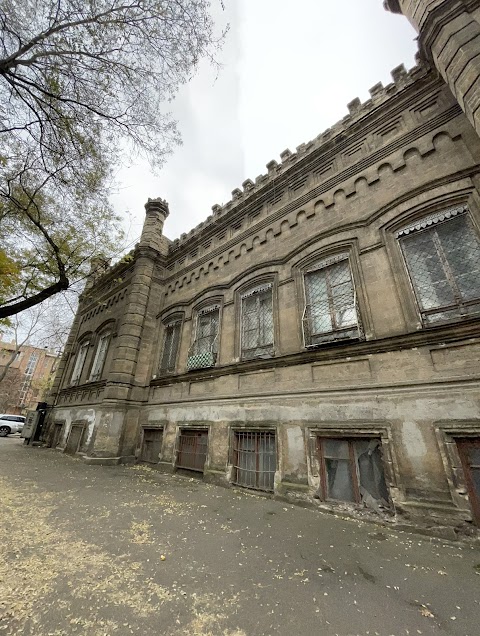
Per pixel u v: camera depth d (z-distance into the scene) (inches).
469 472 184.5
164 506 224.7
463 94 211.3
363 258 280.5
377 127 324.8
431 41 241.3
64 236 348.8
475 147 242.2
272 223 395.9
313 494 234.8
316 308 306.8
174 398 418.6
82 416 539.2
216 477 310.0
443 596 115.8
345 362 258.5
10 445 624.1
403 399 216.8
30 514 187.8
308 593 116.0
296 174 393.7
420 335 222.7
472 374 195.5
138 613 99.7
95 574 122.6
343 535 178.7
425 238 251.9
